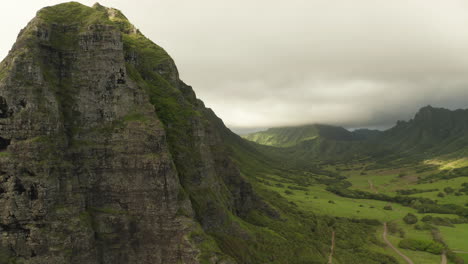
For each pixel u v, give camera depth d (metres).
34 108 73.06
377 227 191.88
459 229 188.88
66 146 78.56
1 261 66.44
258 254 102.44
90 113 83.69
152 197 82.12
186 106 113.06
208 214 97.62
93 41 84.88
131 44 122.19
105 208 81.56
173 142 98.75
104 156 82.25
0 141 71.19
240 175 141.12
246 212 135.25
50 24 84.81
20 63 73.88
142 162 82.25
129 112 86.44
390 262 134.00
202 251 79.50
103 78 84.81
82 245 73.00
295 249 116.94
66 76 83.62
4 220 67.94
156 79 112.56
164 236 81.38
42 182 69.75
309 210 193.12
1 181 68.56
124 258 80.06
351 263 125.31
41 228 69.31
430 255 147.50
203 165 104.62
